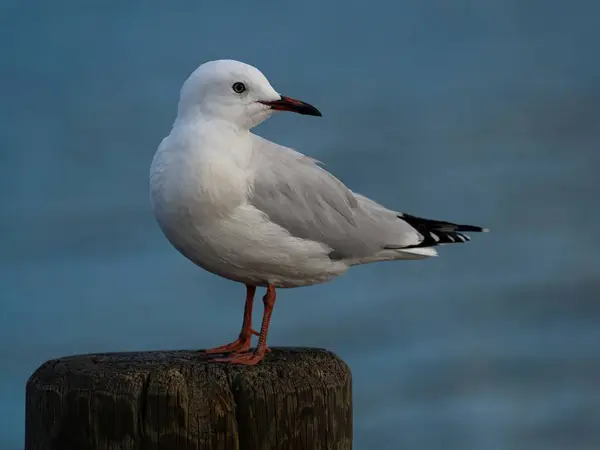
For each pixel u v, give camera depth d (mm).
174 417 7164
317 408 7461
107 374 7289
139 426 7172
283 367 7629
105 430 7176
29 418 7582
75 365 7629
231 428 7242
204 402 7223
